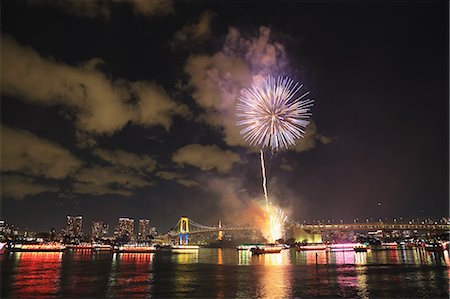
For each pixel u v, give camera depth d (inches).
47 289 2169.0
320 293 2006.6
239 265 3973.9
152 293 2073.1
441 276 2657.5
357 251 6998.0
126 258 5708.7
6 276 2743.6
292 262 4320.9
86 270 3334.2
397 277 2613.2
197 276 2847.0
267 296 1948.8
